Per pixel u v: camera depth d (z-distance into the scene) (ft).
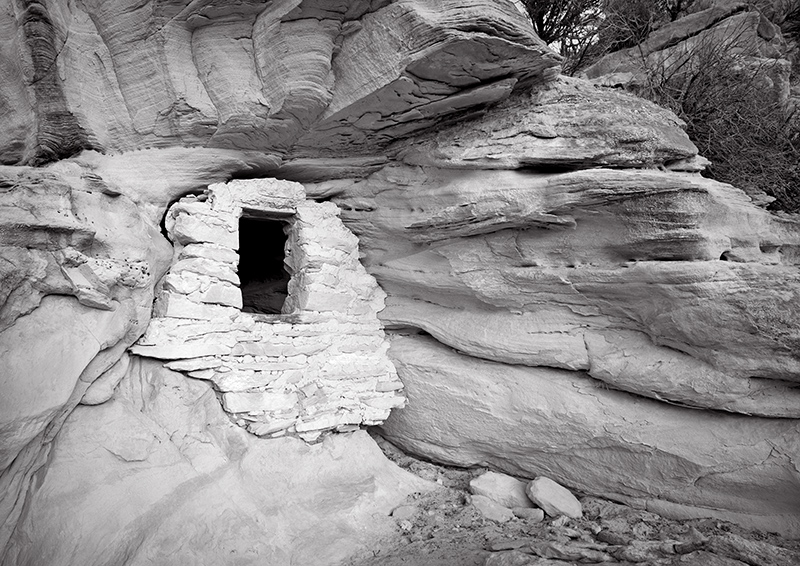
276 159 16.74
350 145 17.13
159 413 13.62
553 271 15.34
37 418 10.48
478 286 16.65
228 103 14.61
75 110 14.05
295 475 14.48
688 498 13.82
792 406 12.74
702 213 13.51
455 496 16.06
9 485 10.31
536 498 14.83
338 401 15.98
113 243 12.98
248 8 13.97
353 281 17.69
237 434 14.19
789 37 29.35
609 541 12.92
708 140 20.65
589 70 27.84
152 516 11.68
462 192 15.90
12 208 10.91
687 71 22.77
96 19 14.05
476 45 13.44
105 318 12.43
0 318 10.44
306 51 13.97
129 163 14.71
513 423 16.11
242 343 14.80
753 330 12.68
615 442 14.64
